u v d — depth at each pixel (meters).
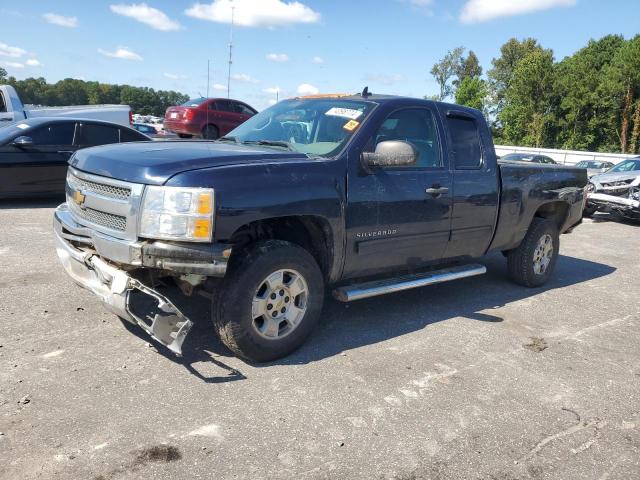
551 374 3.96
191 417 3.04
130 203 3.28
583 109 54.16
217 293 3.55
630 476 2.81
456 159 4.87
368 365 3.87
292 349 3.88
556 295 6.06
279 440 2.89
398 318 4.91
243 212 3.37
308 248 4.12
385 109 4.37
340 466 2.72
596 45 67.44
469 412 3.33
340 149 4.05
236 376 3.55
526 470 2.79
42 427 2.84
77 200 3.73
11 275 5.22
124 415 3.01
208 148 3.96
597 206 12.36
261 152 3.84
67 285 5.02
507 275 6.30
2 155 8.70
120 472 2.54
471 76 86.38
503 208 5.31
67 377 3.38
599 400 3.61
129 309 3.30
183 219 3.20
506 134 61.56
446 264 5.30
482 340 4.52
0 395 3.12
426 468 2.75
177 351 3.16
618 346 4.62
